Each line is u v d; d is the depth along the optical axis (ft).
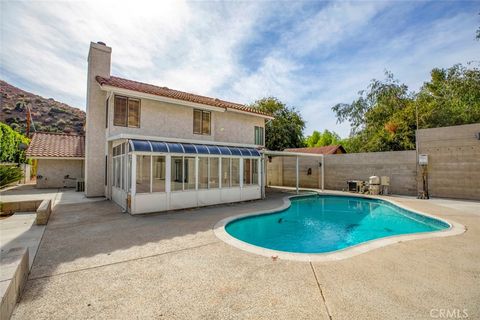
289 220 43.14
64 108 315.99
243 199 51.60
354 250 21.88
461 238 25.32
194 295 14.21
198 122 57.98
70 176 76.48
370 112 105.91
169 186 40.27
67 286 15.25
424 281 15.80
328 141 193.16
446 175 54.39
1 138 75.36
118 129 47.29
